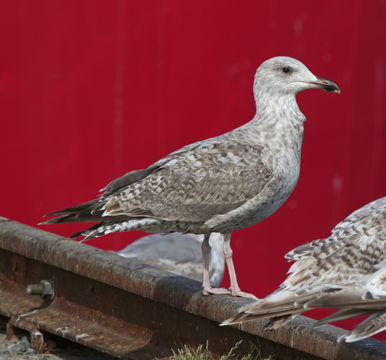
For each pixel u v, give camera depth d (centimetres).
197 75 1392
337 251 649
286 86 818
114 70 1402
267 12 1386
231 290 764
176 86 1392
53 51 1409
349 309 610
